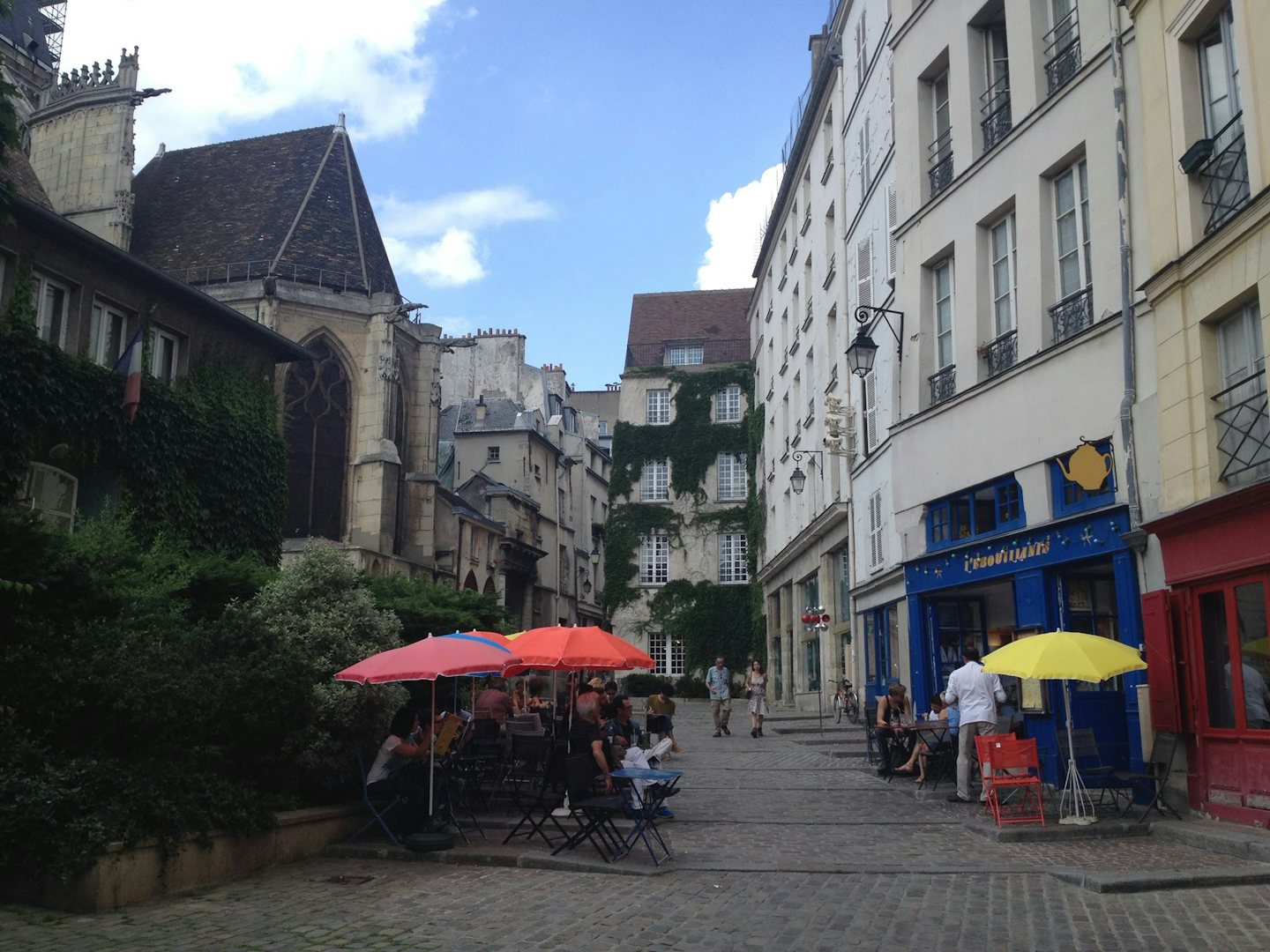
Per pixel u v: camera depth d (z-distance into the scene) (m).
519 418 57.62
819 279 30.81
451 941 6.68
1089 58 13.73
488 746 12.38
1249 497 10.02
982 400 15.79
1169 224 11.88
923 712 16.72
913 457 17.72
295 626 11.40
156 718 8.93
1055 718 13.42
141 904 7.80
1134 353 12.55
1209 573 10.68
